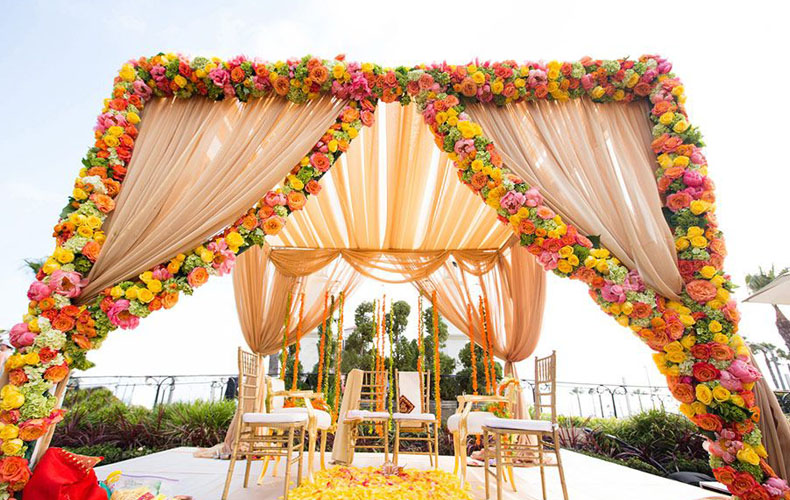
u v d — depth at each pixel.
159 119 2.81
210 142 2.80
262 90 2.87
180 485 3.13
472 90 2.85
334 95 2.97
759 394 2.13
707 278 2.34
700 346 2.20
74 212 2.38
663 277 2.38
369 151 3.79
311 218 4.60
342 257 5.29
